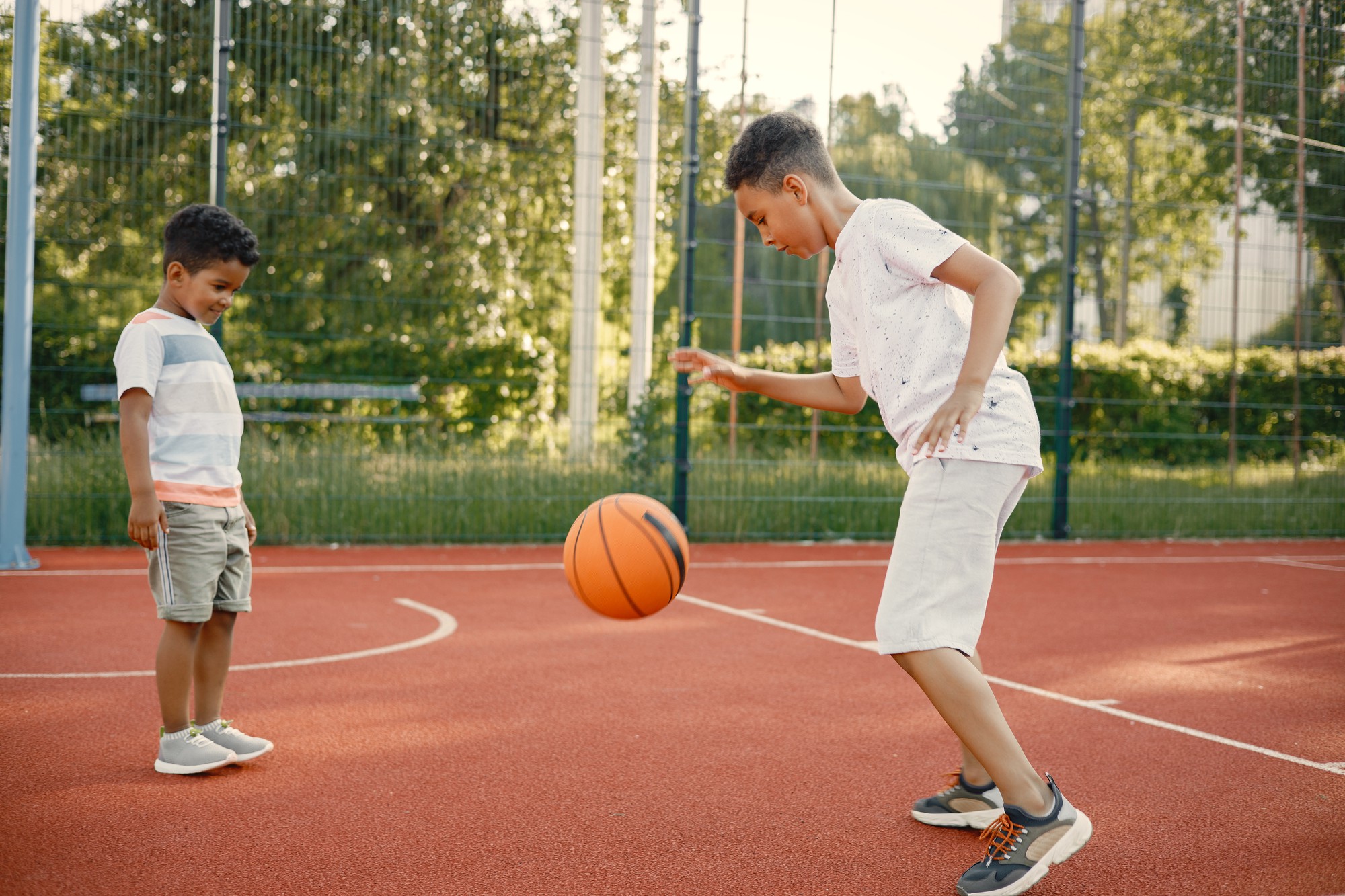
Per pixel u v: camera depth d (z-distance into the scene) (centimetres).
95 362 973
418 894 237
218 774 319
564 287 1030
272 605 602
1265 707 422
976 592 249
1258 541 1063
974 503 247
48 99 806
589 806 296
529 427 985
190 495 312
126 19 816
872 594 685
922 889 246
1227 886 251
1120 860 265
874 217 254
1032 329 1475
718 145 1115
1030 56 1107
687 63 873
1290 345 1078
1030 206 1581
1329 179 1070
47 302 951
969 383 229
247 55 842
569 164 997
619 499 296
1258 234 1077
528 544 880
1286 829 288
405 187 934
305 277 920
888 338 254
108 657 464
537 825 281
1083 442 1311
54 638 502
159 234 853
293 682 430
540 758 338
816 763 338
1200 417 1303
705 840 273
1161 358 1307
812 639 536
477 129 945
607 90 1043
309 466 862
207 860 254
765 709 401
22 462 708
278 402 952
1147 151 1155
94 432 925
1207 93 1083
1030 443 253
